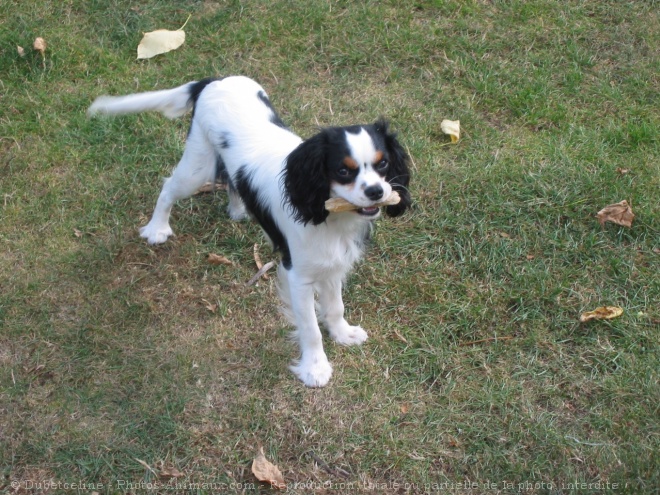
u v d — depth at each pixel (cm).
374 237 414
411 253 409
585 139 468
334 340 375
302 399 349
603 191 432
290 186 314
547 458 322
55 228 425
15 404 343
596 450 323
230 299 394
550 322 376
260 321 386
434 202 434
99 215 433
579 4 569
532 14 560
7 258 408
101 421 338
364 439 333
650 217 414
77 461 322
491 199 430
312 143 305
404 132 477
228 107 374
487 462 322
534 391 349
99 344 370
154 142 473
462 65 522
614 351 360
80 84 515
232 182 375
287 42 543
